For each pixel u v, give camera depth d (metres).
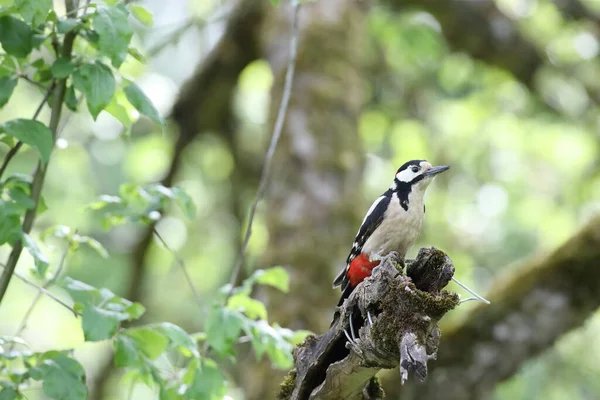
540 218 16.44
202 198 16.91
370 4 13.95
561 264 10.26
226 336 6.14
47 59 7.20
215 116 15.83
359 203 11.99
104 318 5.59
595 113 16.55
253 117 16.67
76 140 15.56
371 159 16.67
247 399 10.68
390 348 5.11
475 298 5.21
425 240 16.12
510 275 10.59
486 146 17.20
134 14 6.48
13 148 6.24
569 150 16.86
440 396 10.12
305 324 10.88
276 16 13.20
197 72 15.26
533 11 16.12
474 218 17.00
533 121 17.03
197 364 6.16
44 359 5.70
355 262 7.76
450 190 17.19
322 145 11.95
